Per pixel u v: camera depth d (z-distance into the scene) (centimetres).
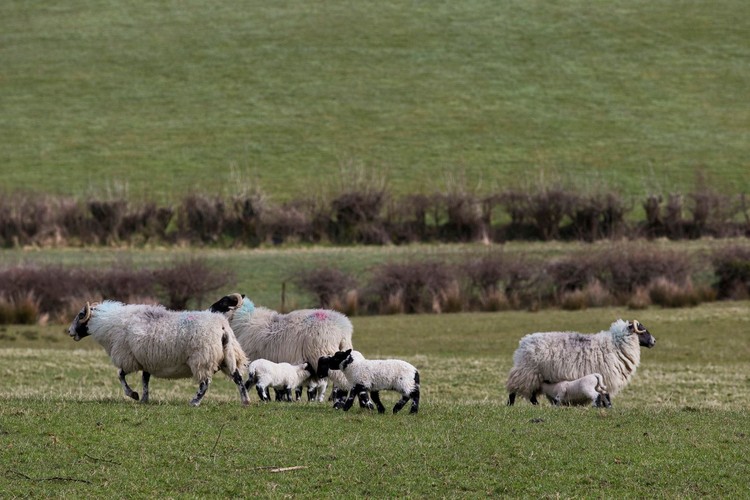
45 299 3897
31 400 1669
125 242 5331
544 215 5434
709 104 7650
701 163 6569
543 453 1344
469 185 6234
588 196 5522
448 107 7775
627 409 1695
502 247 5053
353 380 1598
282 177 6481
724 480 1257
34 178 6494
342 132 7375
